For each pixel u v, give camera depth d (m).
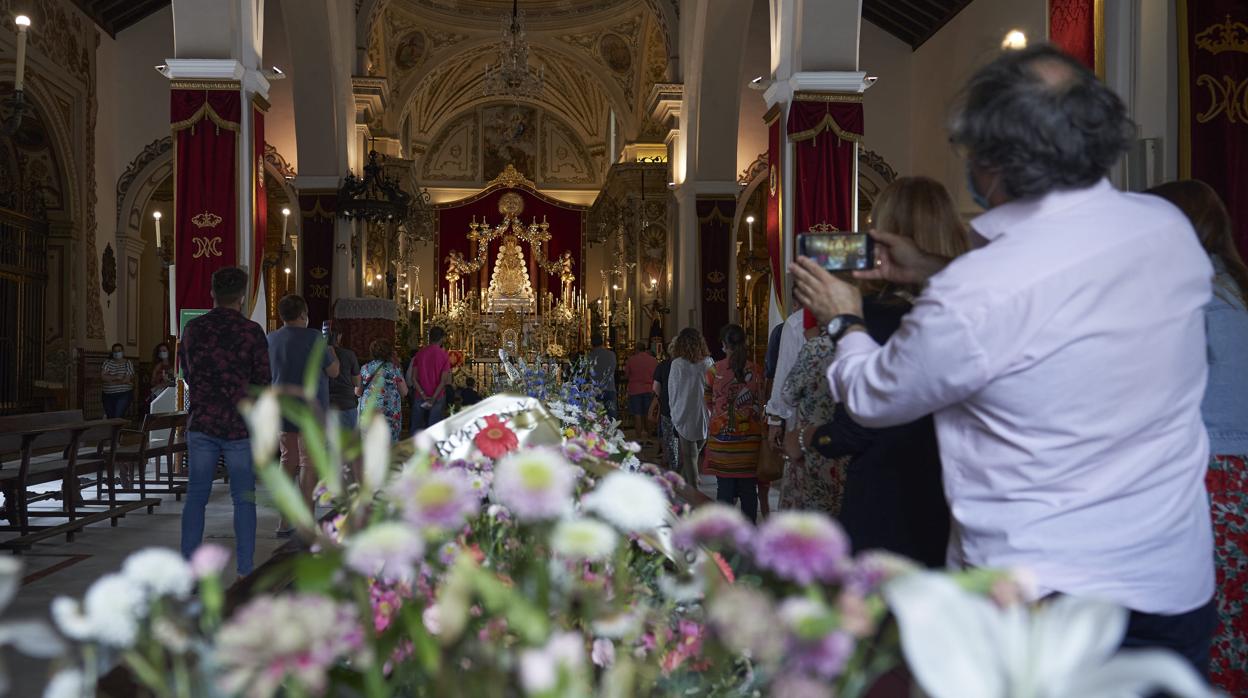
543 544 1.02
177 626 0.91
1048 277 1.58
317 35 14.38
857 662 0.89
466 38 23.48
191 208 8.64
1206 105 5.76
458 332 27.05
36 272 14.87
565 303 27.83
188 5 8.72
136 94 16.75
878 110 17.33
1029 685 0.69
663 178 21.16
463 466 2.03
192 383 5.17
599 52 22.42
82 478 10.48
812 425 3.59
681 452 7.98
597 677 1.41
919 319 1.65
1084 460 1.60
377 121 22.44
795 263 1.98
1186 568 1.64
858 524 2.41
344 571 0.99
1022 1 13.22
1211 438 2.58
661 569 1.57
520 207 28.69
